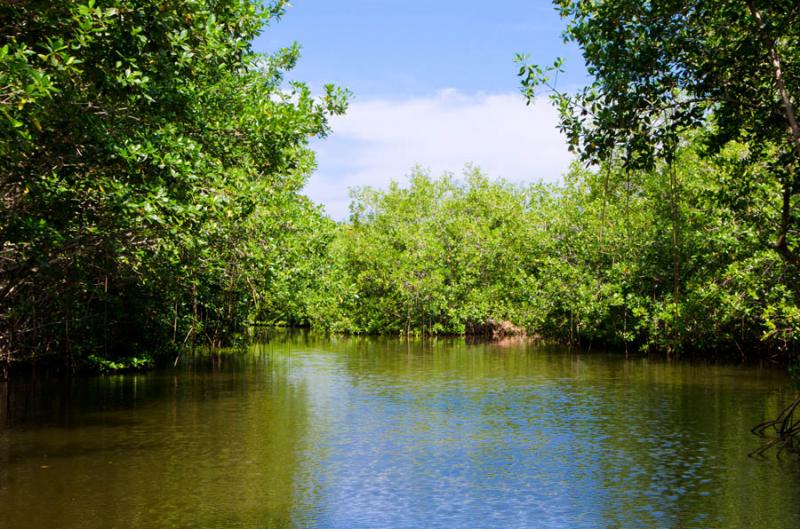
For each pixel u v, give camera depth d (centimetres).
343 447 1423
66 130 1190
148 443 1445
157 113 1323
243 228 1880
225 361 3027
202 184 1366
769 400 1975
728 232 2320
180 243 1581
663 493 1113
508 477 1210
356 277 5069
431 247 4866
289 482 1175
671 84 1096
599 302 3359
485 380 2433
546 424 1656
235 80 1731
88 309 2347
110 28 1038
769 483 1162
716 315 2681
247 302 3008
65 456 1329
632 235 3275
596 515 1009
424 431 1580
